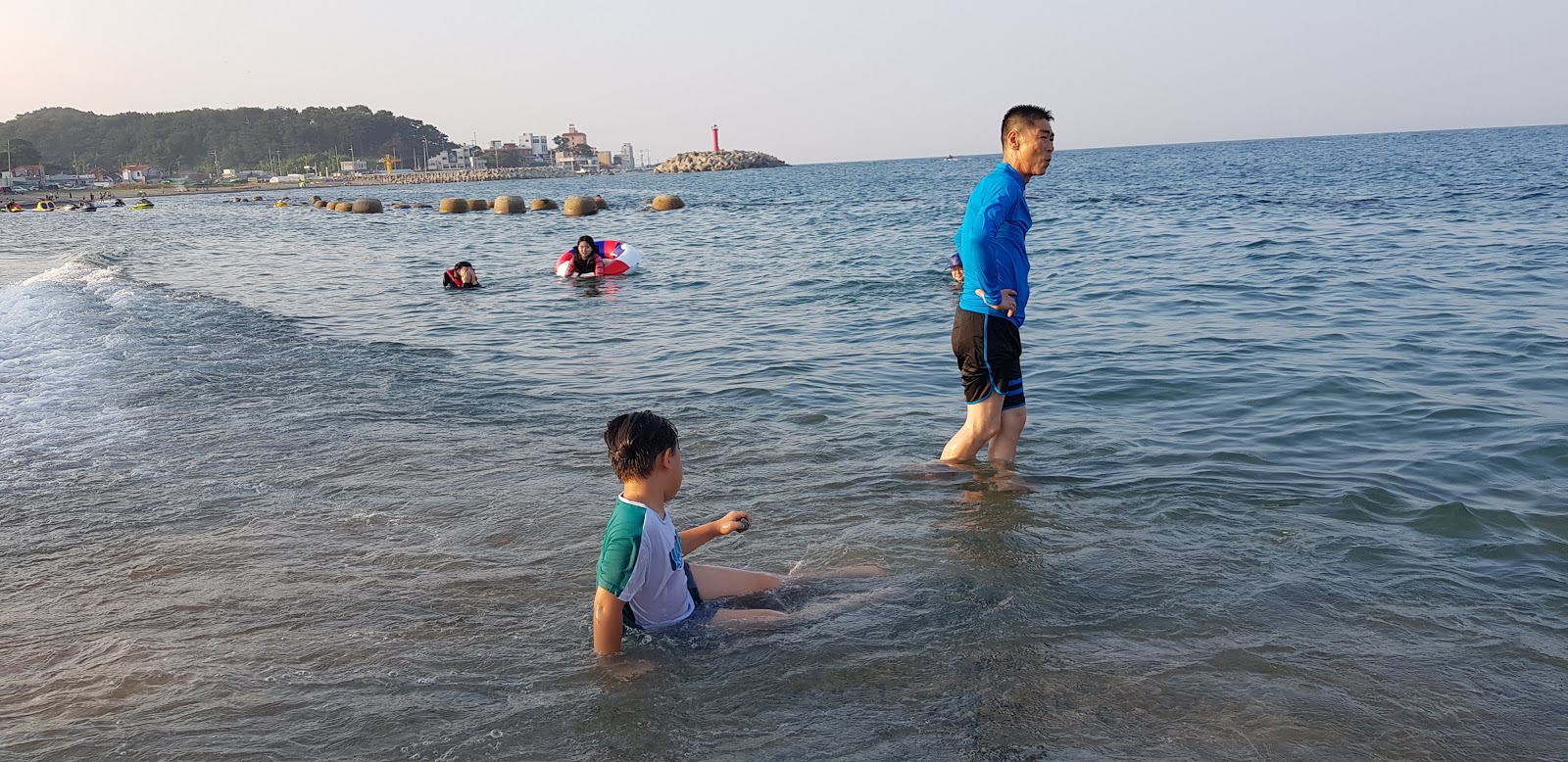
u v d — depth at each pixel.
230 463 6.04
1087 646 3.39
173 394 8.07
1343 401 6.90
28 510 5.23
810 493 5.24
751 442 6.32
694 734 2.92
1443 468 5.35
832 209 42.12
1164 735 2.83
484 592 4.04
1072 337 9.81
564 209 44.22
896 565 4.21
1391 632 3.45
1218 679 3.14
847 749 2.81
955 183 69.12
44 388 8.34
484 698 3.17
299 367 9.23
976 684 3.16
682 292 15.14
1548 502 4.77
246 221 47.31
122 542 4.75
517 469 5.80
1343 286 12.48
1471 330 9.24
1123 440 6.12
